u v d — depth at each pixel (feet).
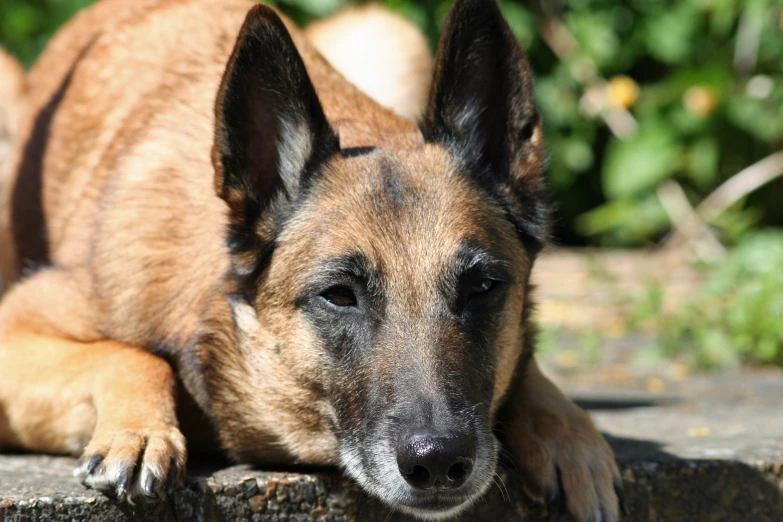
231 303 19.07
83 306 20.88
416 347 17.26
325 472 18.67
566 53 49.96
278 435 19.02
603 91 49.60
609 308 41.37
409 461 16.37
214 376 19.34
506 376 19.25
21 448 20.76
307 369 18.24
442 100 19.66
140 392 18.48
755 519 20.49
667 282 43.27
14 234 27.04
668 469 19.77
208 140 21.08
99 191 22.18
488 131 19.98
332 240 17.93
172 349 19.74
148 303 19.99
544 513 19.12
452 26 19.31
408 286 17.66
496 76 19.84
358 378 17.61
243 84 18.34
